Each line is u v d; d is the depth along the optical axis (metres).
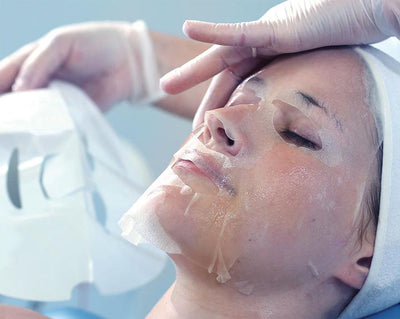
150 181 1.98
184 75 1.40
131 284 1.79
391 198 1.21
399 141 1.22
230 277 1.18
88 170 1.72
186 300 1.24
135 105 2.18
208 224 1.15
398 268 1.27
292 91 1.22
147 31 2.05
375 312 1.35
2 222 1.60
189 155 1.19
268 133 1.19
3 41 2.54
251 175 1.16
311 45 1.31
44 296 1.62
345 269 1.22
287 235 1.16
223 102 1.41
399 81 1.28
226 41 1.30
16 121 1.66
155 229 1.15
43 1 2.53
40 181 1.65
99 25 2.00
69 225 1.66
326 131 1.19
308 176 1.17
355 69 1.26
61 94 1.75
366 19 1.29
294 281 1.20
